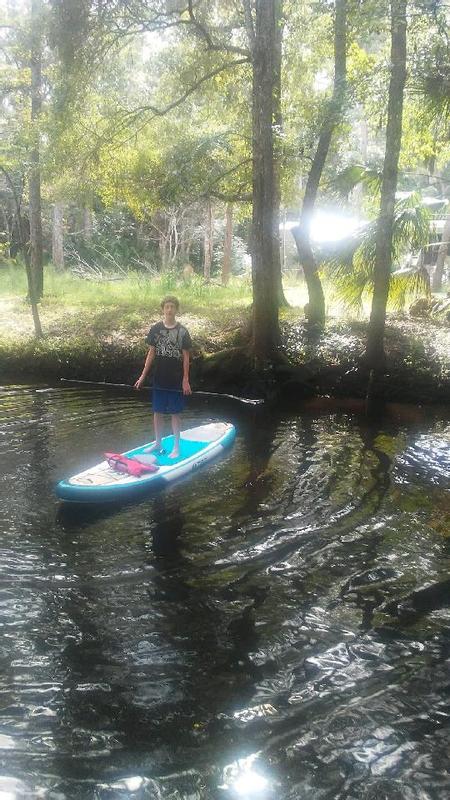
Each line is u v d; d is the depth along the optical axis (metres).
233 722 3.46
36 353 12.74
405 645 4.14
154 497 6.54
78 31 11.89
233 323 13.37
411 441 8.58
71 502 6.34
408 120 12.43
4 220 24.95
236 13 12.84
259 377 11.47
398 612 4.52
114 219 28.09
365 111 10.91
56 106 12.52
